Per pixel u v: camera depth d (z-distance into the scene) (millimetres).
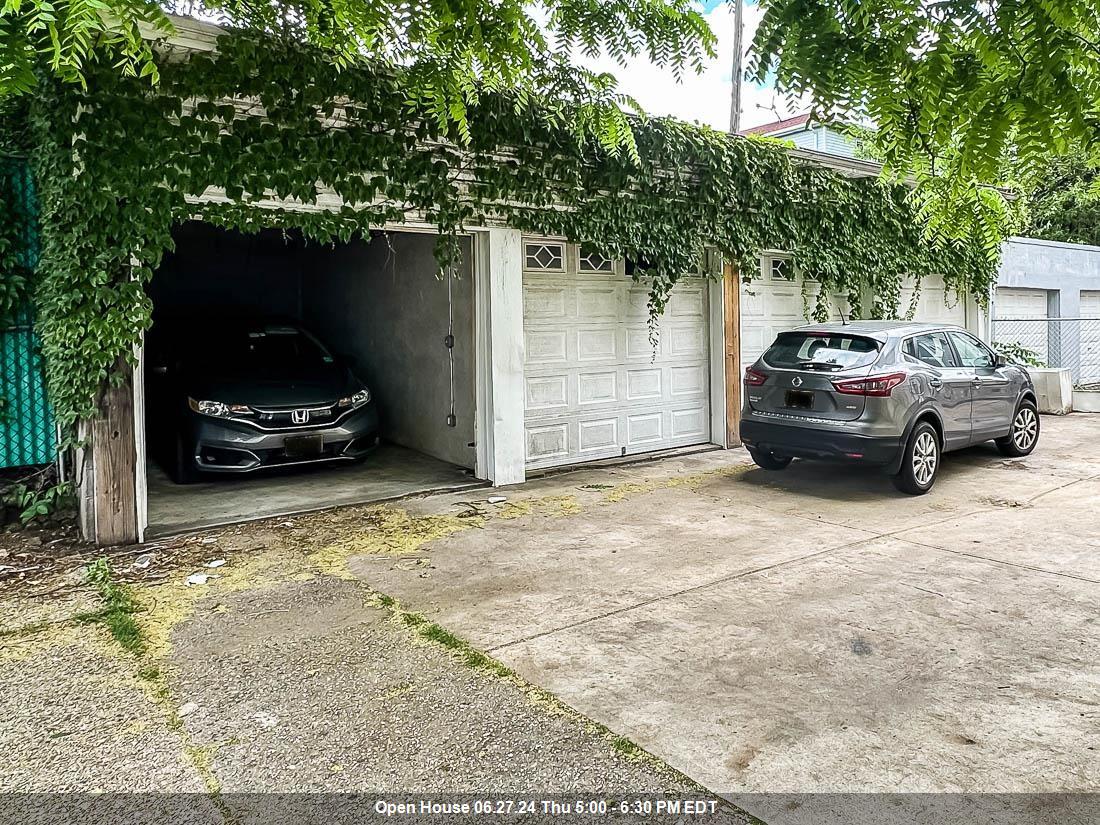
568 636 4086
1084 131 1275
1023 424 9078
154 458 8961
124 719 3273
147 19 2041
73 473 5949
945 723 3158
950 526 6176
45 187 5465
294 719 3258
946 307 12609
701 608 4465
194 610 4512
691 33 2471
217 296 11688
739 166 9289
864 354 7141
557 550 5664
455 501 7188
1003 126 1323
